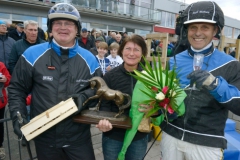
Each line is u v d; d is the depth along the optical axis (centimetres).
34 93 151
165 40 305
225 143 131
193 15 125
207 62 132
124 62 169
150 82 126
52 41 150
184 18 133
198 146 131
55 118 127
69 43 153
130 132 145
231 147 223
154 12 2016
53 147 149
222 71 127
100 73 170
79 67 154
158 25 2131
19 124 132
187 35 142
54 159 154
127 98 152
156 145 307
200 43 131
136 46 158
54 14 141
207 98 126
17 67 150
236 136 265
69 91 149
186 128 134
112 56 436
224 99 110
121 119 148
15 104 142
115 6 1678
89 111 156
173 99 120
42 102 146
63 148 152
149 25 2058
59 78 148
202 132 129
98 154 279
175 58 150
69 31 146
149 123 147
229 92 109
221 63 128
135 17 1834
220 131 130
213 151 128
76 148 154
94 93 157
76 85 151
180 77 140
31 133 125
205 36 129
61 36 145
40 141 150
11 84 150
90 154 163
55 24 146
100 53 412
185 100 133
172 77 119
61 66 149
